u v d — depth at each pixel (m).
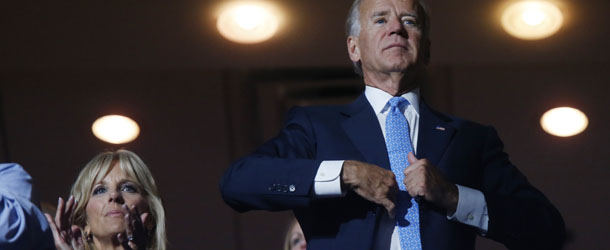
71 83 18.66
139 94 18.92
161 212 10.64
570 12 17.28
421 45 9.02
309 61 18.14
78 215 10.40
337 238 8.33
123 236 10.31
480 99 19.17
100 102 18.83
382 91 8.91
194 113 19.11
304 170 8.28
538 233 8.59
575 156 19.25
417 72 8.95
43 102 18.69
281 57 17.95
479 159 8.83
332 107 9.01
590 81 18.98
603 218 19.30
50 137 18.78
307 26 17.23
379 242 8.26
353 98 19.28
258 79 19.02
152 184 10.72
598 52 18.20
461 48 18.05
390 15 9.02
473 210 8.39
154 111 19.03
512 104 19.20
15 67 17.89
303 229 8.56
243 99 19.14
